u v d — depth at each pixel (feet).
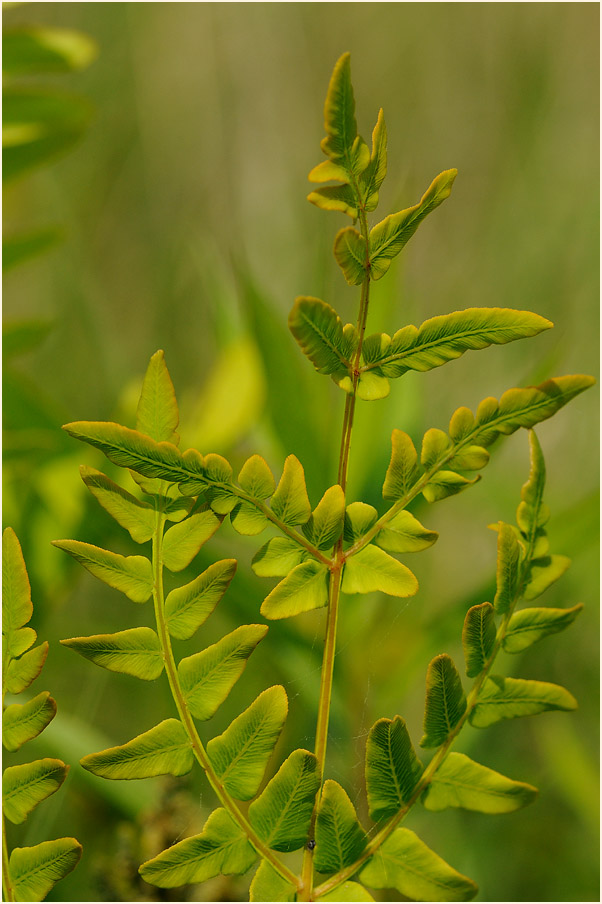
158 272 8.41
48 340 7.16
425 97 9.36
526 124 8.64
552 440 7.18
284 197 8.77
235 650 2.78
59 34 3.73
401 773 2.79
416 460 2.81
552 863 4.45
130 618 5.44
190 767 2.77
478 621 2.79
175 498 2.77
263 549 2.79
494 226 8.45
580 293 7.75
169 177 8.98
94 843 4.07
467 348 2.77
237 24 9.37
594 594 5.61
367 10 9.51
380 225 2.75
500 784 2.79
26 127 3.59
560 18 8.75
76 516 3.67
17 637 2.78
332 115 2.71
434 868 2.79
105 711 4.96
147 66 8.98
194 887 3.39
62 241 3.84
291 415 4.18
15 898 2.79
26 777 2.78
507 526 2.81
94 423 2.72
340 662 4.14
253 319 4.23
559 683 5.46
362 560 2.80
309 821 2.79
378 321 4.32
